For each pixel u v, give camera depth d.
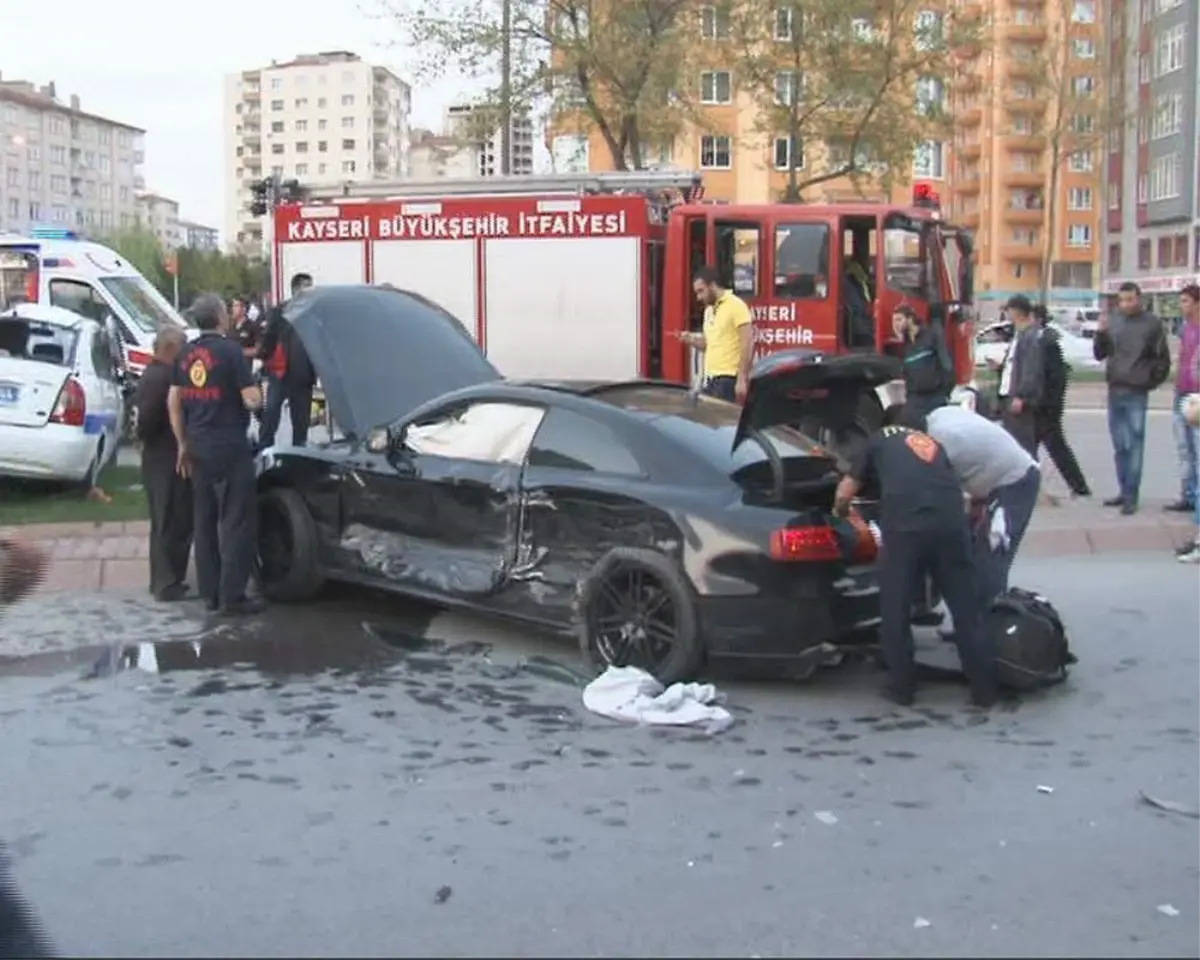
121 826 5.14
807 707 6.75
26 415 11.77
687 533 6.84
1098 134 44.06
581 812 5.31
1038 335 12.19
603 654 7.18
